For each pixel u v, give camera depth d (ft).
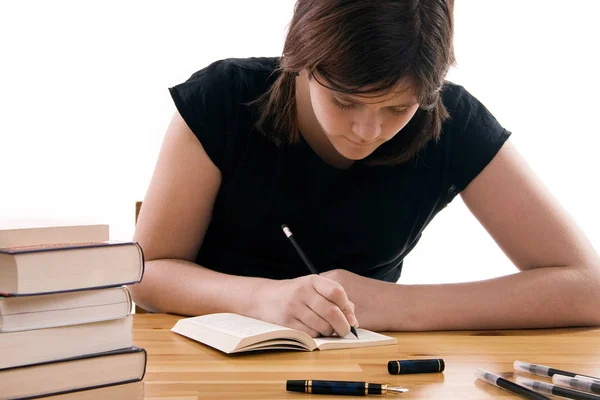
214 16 9.89
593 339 4.23
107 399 2.70
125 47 9.95
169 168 4.93
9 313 2.54
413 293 4.48
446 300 4.46
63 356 2.64
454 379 3.24
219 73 5.05
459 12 10.02
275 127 4.79
